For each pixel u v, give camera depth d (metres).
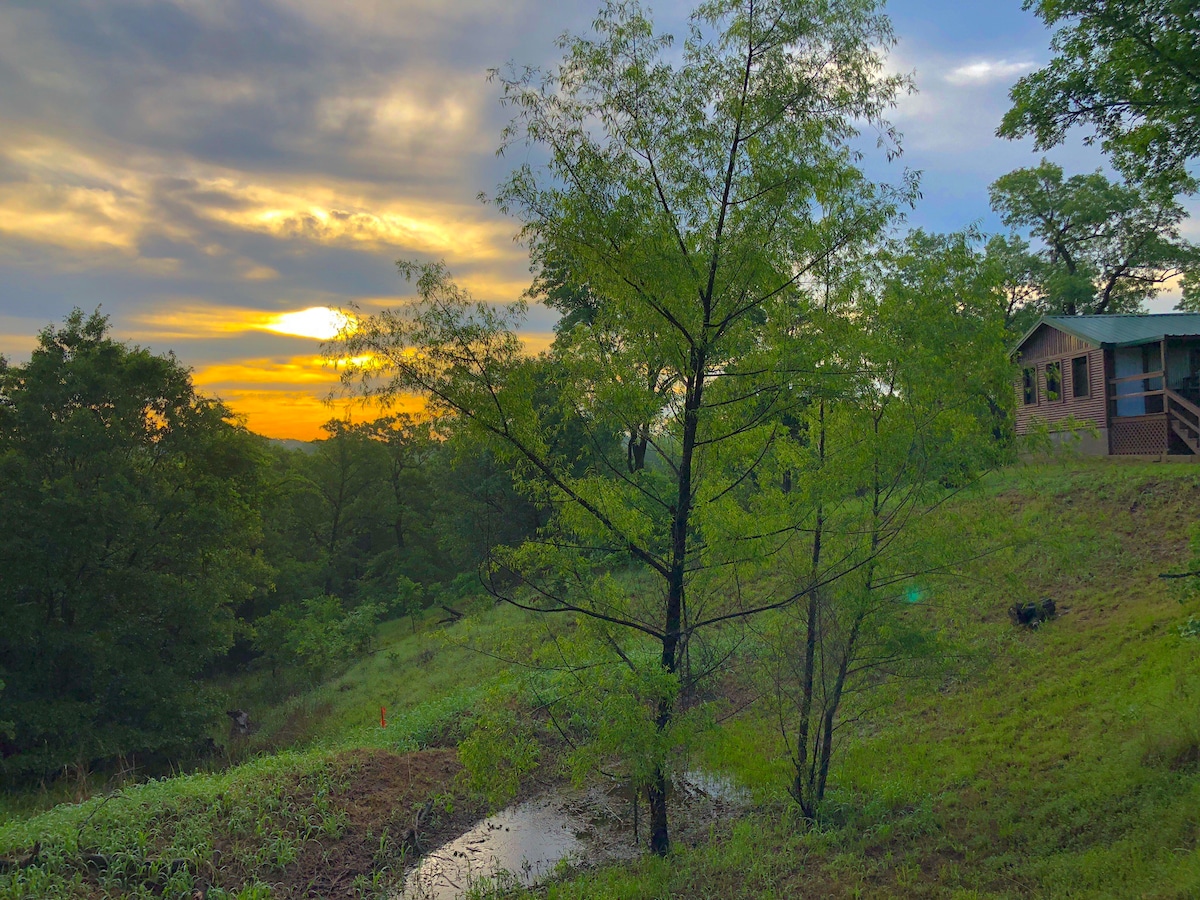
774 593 9.43
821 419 9.36
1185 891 5.72
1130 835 7.06
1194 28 8.41
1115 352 20.98
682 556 8.47
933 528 8.77
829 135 7.96
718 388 8.53
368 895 8.55
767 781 9.39
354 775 11.14
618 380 8.22
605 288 8.16
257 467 28.73
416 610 33.12
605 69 7.75
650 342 8.18
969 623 13.38
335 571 48.03
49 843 7.79
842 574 8.38
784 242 8.03
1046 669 11.73
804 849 8.45
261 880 8.39
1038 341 24.19
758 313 8.55
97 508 20.36
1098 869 6.62
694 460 9.03
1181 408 19.78
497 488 28.67
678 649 8.79
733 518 8.27
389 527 50.19
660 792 8.58
